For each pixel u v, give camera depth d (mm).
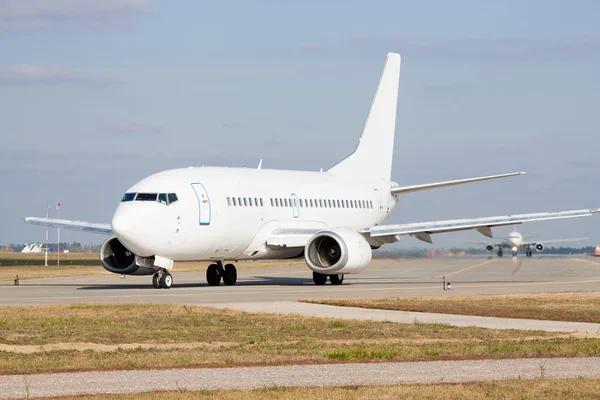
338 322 57750
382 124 132000
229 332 53625
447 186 124562
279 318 61406
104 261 102562
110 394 33375
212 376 37625
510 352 44219
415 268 160750
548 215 108188
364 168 129125
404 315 64312
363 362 41469
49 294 87688
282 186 112500
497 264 180375
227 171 107125
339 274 104875
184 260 100750
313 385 35469
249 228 105312
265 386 35094
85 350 45500
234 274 110250
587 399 32312
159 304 71125
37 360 41438
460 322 59750
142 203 95000
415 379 36875
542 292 87812
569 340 48906
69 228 110438
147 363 40781
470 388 34156
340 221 120375
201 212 98688
